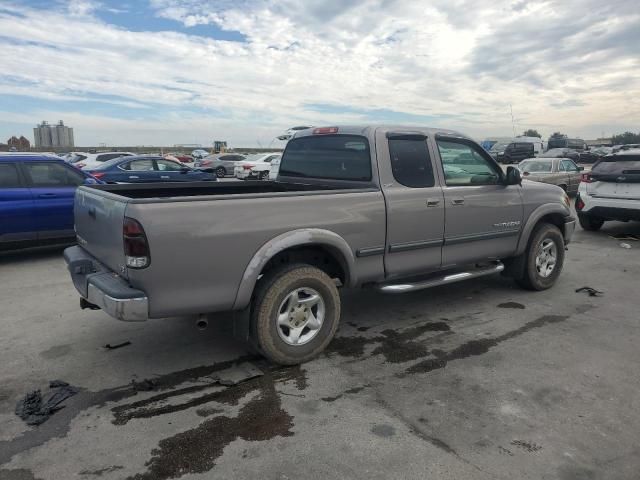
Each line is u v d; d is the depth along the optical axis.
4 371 3.93
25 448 2.92
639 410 3.35
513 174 5.37
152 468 2.75
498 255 5.58
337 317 4.22
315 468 2.74
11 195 7.55
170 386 3.69
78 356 4.21
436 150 4.93
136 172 13.99
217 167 28.70
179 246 3.38
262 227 3.71
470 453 2.87
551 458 2.82
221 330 4.82
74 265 4.02
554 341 4.55
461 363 4.09
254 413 3.31
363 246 4.32
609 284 6.48
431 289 6.27
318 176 5.11
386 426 3.15
